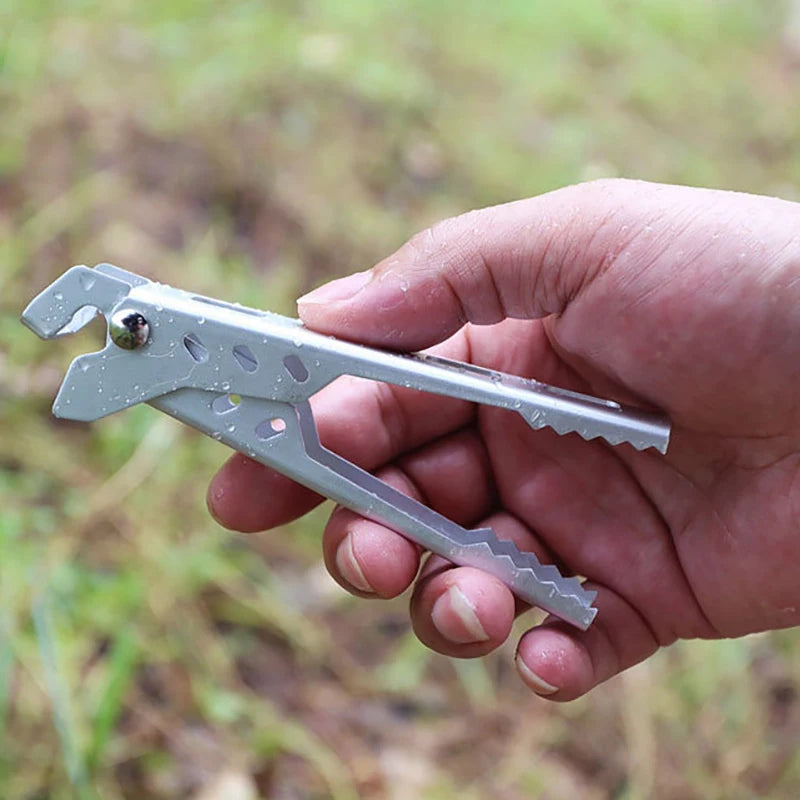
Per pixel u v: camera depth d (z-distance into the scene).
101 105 0.71
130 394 0.38
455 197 0.78
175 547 0.54
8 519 0.51
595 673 0.43
